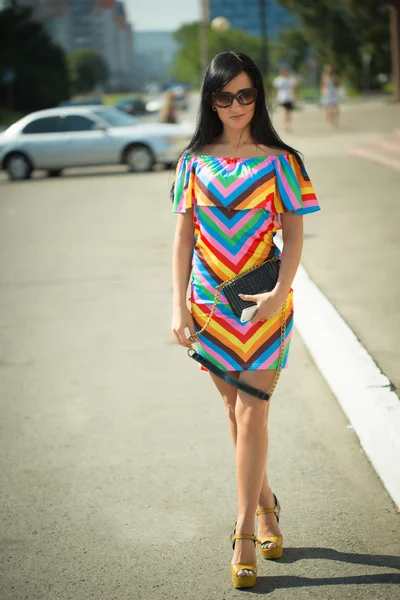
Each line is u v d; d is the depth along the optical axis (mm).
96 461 4965
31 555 3932
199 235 3604
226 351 3602
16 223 15289
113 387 6281
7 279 10398
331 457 4789
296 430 5207
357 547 3785
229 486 4523
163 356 6973
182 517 4211
